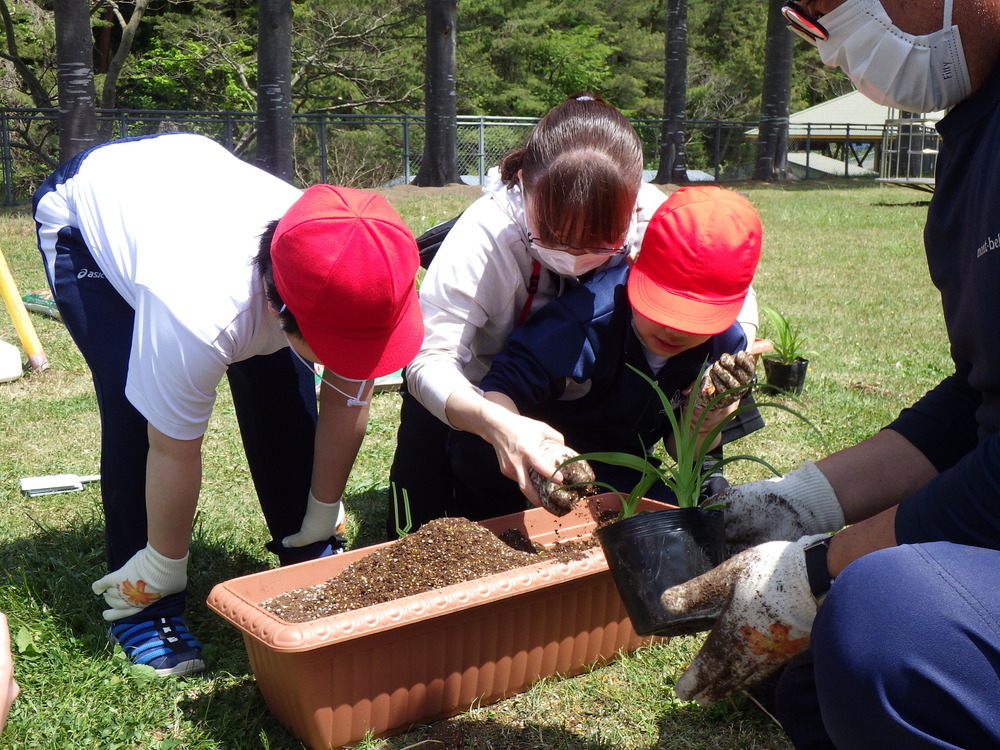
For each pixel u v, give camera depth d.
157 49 28.41
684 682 1.84
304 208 2.05
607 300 2.56
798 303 8.10
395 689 2.12
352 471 3.93
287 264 2.02
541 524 2.66
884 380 5.50
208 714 2.24
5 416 4.51
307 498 2.78
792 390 5.03
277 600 2.23
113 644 2.49
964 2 1.64
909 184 22.45
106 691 2.30
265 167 16.94
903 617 1.42
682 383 2.75
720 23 44.91
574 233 2.29
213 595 2.19
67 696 2.27
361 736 2.11
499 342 2.80
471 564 2.31
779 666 1.72
